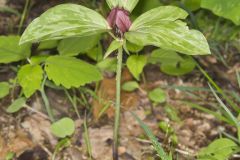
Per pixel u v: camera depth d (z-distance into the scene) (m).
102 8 0.98
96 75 0.75
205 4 0.88
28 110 0.86
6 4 1.04
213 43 0.97
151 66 0.95
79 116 0.85
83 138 0.82
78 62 0.76
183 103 0.89
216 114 0.81
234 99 0.89
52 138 0.82
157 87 0.91
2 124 0.84
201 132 0.84
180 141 0.83
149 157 0.80
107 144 0.82
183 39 0.62
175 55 0.86
